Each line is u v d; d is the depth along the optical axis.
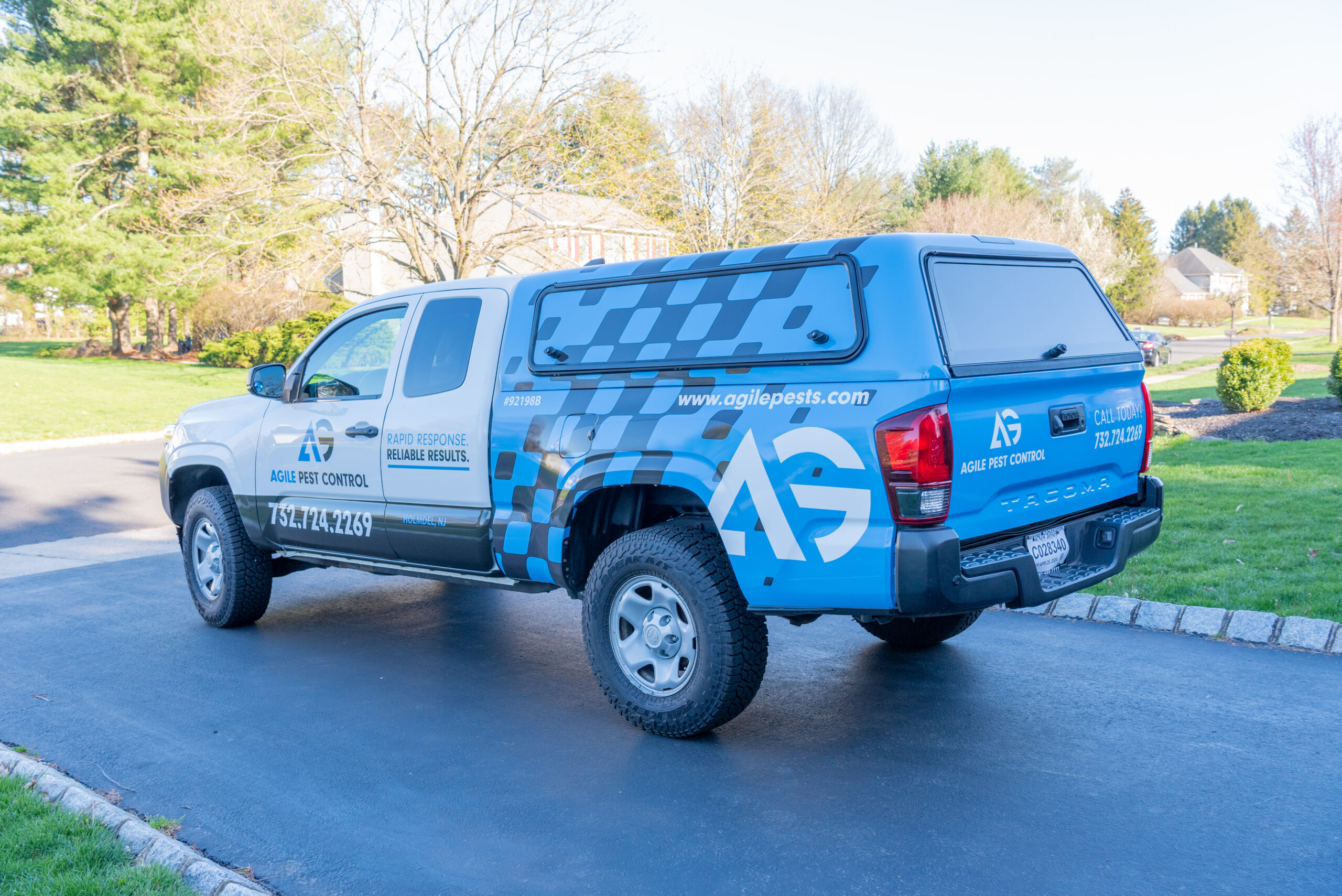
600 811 3.85
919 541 3.68
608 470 4.49
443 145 21.58
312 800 4.00
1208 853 3.40
